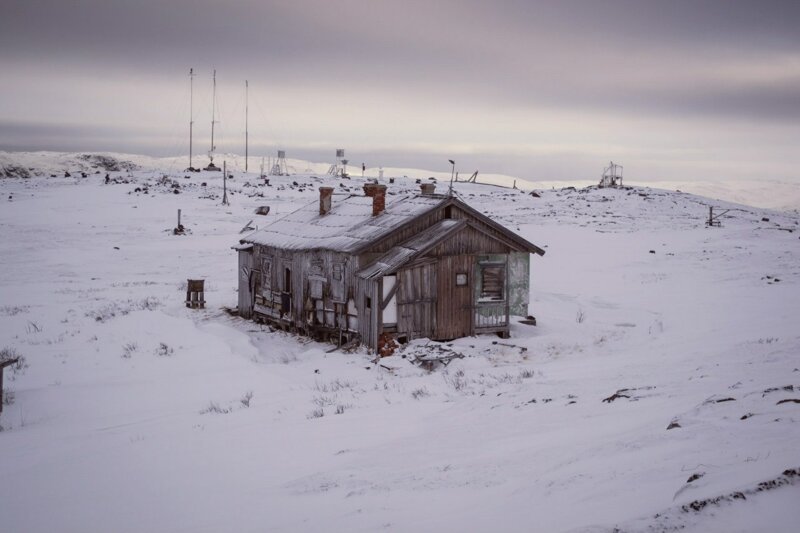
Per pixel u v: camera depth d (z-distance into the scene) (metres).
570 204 92.00
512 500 7.85
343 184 106.94
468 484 8.94
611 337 27.16
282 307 30.88
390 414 15.09
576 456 9.34
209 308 35.56
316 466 11.20
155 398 19.39
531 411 13.47
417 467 10.24
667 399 12.89
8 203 80.12
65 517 9.74
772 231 68.62
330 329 27.84
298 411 16.36
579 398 14.29
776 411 9.73
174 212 74.75
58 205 78.62
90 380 21.52
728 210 91.19
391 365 22.84
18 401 19.20
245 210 77.50
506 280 28.22
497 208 88.94
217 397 19.27
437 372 21.89
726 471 7.07
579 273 47.12
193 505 9.73
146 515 9.50
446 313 27.05
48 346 26.03
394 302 25.91
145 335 27.14
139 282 43.75
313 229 31.03
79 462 12.81
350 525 7.83
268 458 12.07
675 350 21.92
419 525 7.44
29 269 48.22
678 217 82.19
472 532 6.94
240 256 34.50
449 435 12.28
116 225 67.19
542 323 30.39
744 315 29.69
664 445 8.94
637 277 44.81
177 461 12.38
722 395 11.82
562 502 7.40
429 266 26.61
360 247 26.27
